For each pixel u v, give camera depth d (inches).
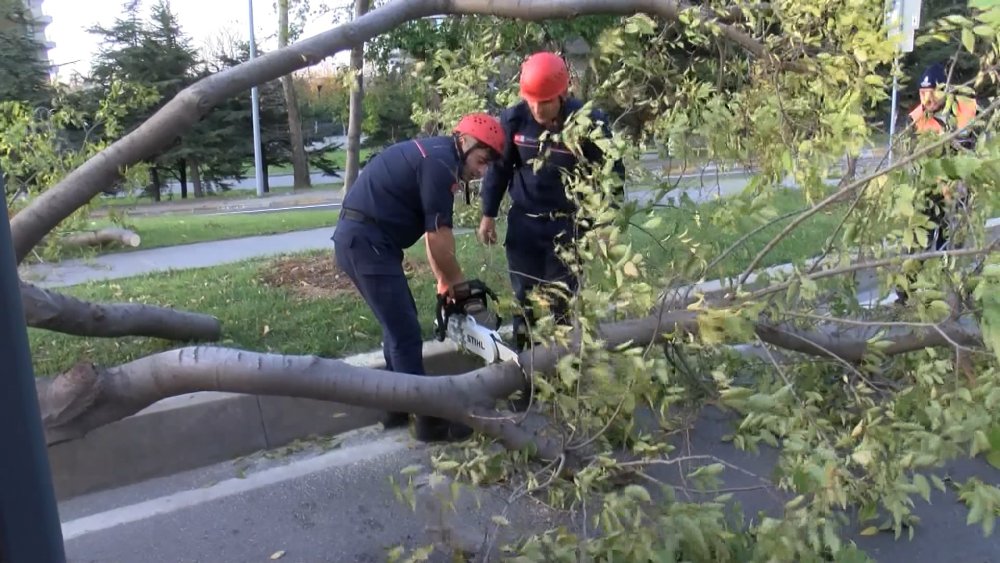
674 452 149.4
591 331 111.6
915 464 101.7
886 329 134.5
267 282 253.9
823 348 127.0
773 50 139.2
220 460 151.1
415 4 152.3
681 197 118.5
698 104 143.6
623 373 107.5
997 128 108.3
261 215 581.3
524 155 158.9
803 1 129.1
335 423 162.9
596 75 163.6
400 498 118.3
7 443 51.1
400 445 156.8
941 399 108.9
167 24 1141.1
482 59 195.3
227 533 126.0
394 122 653.9
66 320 160.1
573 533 114.4
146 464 144.2
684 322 118.3
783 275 128.7
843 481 100.5
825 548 113.3
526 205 162.6
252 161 1284.4
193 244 378.6
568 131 131.0
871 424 104.0
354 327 198.5
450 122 203.9
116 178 156.4
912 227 105.9
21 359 51.4
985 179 90.0
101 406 119.0
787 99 139.4
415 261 273.4
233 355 118.1
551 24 258.4
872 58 125.6
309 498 136.6
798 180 119.9
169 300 228.8
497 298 138.9
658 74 153.7
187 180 1245.1
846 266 116.4
